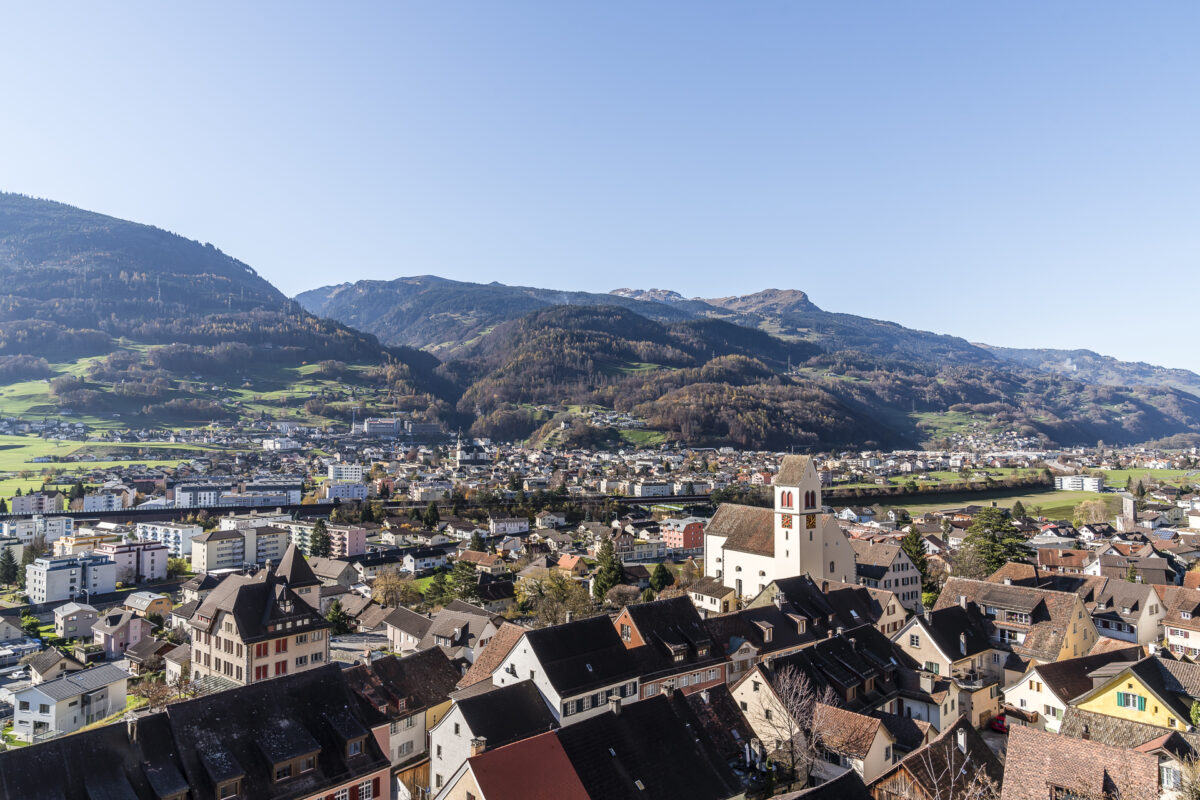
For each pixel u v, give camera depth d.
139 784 50.03
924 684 82.12
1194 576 145.00
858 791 50.94
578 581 192.88
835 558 132.00
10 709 124.44
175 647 142.12
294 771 56.84
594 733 57.31
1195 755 49.72
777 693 71.44
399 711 84.75
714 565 142.62
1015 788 50.56
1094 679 79.44
